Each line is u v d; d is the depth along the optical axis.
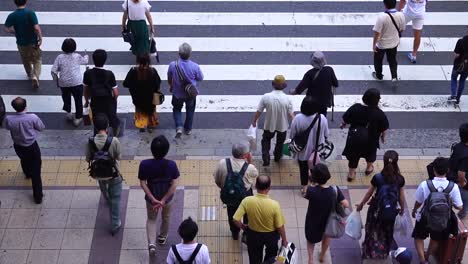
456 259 15.97
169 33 25.47
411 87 23.33
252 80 23.42
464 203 17.11
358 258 16.62
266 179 14.23
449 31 25.92
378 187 15.37
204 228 17.45
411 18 23.53
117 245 16.98
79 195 18.45
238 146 15.42
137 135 20.98
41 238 17.14
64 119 21.75
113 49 24.80
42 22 26.03
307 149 17.39
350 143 18.34
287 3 27.12
